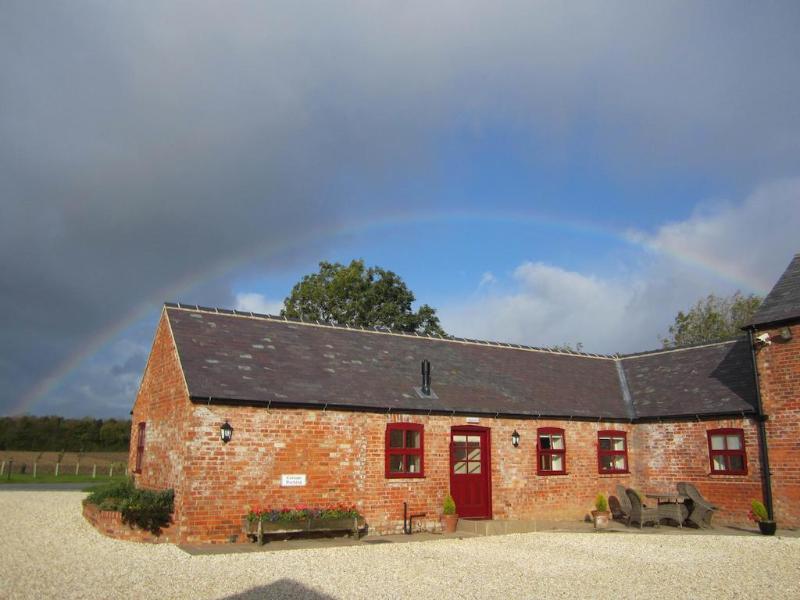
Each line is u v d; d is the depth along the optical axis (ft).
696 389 67.87
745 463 59.62
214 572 33.58
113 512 44.01
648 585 32.71
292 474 47.91
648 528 56.80
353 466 51.01
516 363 72.90
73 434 158.92
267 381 49.47
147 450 55.01
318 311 130.11
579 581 33.45
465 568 36.47
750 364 66.18
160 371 53.78
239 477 45.57
